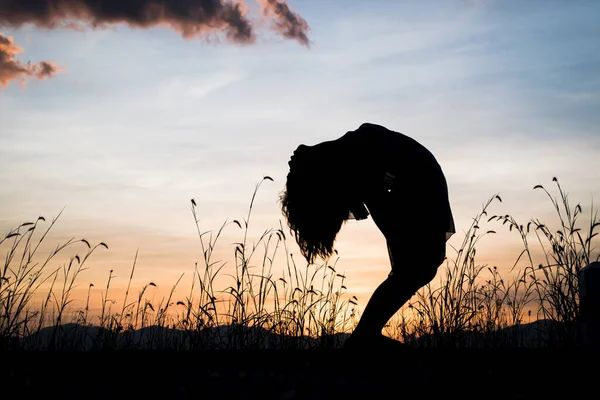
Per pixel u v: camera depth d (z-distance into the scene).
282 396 2.40
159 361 3.63
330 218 4.44
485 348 4.41
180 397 2.42
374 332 3.97
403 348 3.94
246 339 4.81
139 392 2.54
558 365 3.29
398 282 4.04
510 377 2.87
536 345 4.70
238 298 4.93
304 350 4.41
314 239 4.52
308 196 4.40
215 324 4.88
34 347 4.45
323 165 4.32
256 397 2.40
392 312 4.04
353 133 4.38
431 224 4.08
